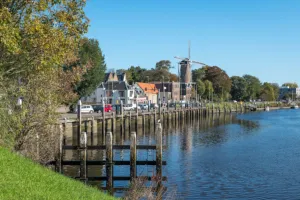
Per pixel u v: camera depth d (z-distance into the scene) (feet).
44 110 80.94
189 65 522.47
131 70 641.40
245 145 159.02
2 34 58.08
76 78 99.35
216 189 86.17
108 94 389.80
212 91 558.15
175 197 78.64
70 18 66.08
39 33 62.85
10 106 73.72
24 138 78.59
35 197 42.75
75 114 199.00
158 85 504.84
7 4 63.72
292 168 109.91
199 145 158.10
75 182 56.29
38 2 63.82
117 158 118.62
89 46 257.14
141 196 66.03
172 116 281.74
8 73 71.10
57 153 86.12
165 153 134.92
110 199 52.39
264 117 377.91
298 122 303.68
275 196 81.30
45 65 67.46
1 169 50.19
